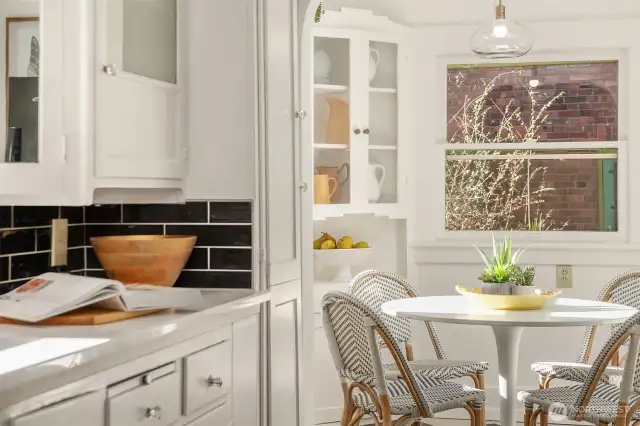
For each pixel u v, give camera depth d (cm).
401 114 489
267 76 296
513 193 498
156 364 205
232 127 286
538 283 484
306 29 363
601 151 488
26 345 175
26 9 214
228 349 256
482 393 356
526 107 498
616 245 475
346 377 341
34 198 219
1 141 212
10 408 146
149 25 259
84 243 296
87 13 219
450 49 494
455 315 338
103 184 229
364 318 321
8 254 249
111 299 219
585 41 482
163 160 267
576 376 387
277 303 304
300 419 328
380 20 479
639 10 480
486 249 489
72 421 166
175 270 277
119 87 237
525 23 488
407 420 333
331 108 475
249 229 289
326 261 469
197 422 230
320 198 464
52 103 217
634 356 314
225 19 286
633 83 479
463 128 502
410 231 495
